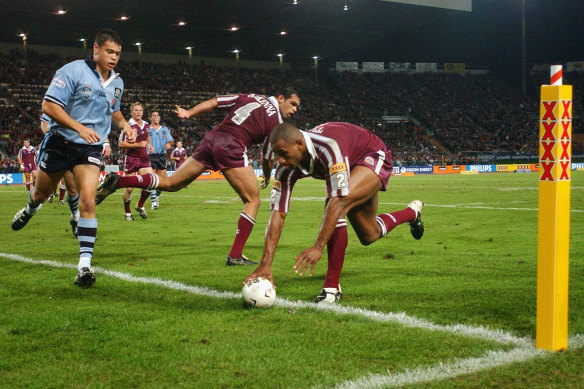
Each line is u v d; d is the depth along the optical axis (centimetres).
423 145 8450
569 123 469
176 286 790
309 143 635
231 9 6475
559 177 468
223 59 8781
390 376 439
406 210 905
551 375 436
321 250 623
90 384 431
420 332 553
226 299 709
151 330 568
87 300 706
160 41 7675
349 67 9744
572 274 846
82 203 812
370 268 929
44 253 1110
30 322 597
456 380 430
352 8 6656
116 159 5900
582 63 10019
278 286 796
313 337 541
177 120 7262
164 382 434
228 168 1005
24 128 6209
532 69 10512
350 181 692
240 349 507
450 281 810
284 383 429
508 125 9294
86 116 828
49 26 6662
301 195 3031
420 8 6819
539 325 494
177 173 1008
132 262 1007
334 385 423
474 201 2512
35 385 430
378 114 9006
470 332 550
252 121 1012
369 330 562
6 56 7075
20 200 2833
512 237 1331
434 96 9644
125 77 7656
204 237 1395
